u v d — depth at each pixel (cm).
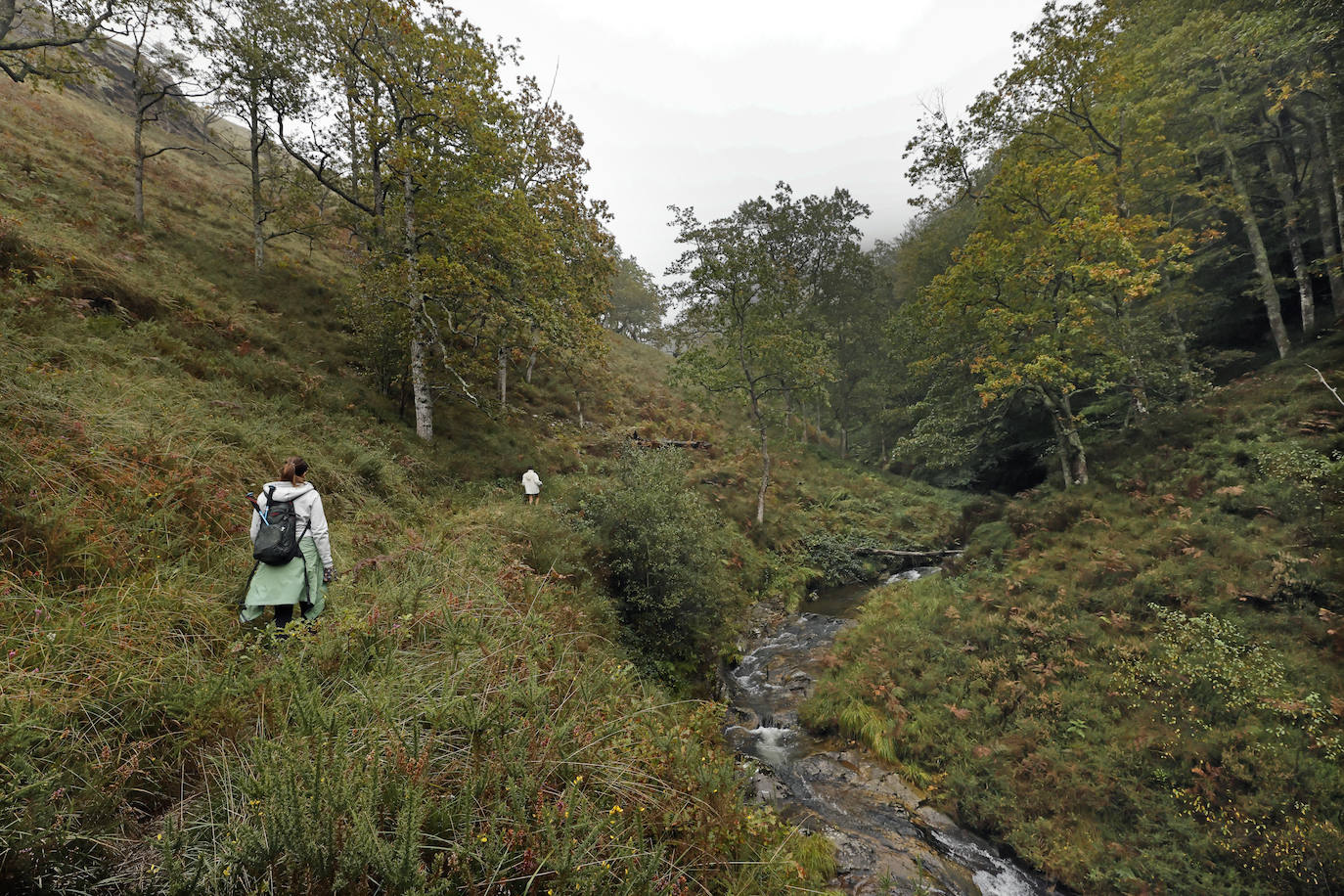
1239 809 503
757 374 1877
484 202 1205
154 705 258
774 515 1733
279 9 1244
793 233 2614
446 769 259
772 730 784
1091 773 589
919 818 604
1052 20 1216
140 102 1395
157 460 501
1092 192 1134
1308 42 1045
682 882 273
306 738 248
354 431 948
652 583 855
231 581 414
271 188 1675
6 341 535
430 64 1151
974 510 1479
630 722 375
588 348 1417
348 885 191
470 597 494
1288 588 661
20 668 256
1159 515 916
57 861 177
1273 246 1505
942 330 1397
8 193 994
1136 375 1200
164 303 909
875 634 949
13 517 352
